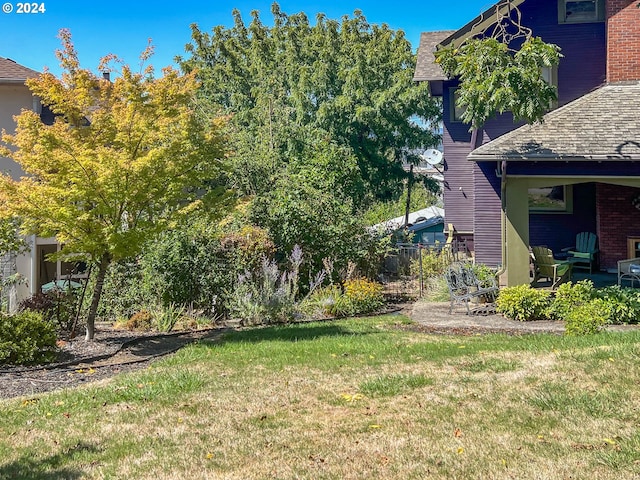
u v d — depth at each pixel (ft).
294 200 62.59
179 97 39.04
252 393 25.11
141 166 36.14
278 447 18.84
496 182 50.19
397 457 17.57
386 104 101.04
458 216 69.56
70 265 65.16
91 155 36.01
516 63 44.01
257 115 104.01
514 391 22.91
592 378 23.75
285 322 49.39
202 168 40.27
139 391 26.09
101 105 39.14
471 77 45.06
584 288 42.32
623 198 58.75
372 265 64.80
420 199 152.15
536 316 42.34
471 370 26.61
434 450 17.92
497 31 60.70
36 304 43.65
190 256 52.90
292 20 138.00
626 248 58.80
